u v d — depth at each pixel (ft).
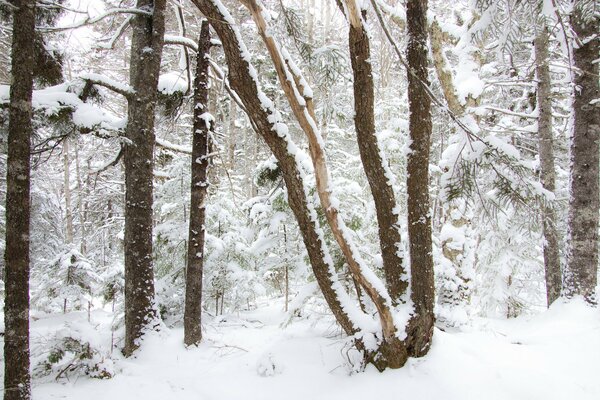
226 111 53.78
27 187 13.19
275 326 24.89
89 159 49.01
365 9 14.39
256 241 30.17
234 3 45.91
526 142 35.17
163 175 30.22
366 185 34.81
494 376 13.07
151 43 22.24
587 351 14.56
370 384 13.76
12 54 13.21
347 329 15.84
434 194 36.35
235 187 38.17
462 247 23.84
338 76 16.83
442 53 23.67
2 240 39.50
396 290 15.02
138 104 21.59
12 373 12.66
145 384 16.29
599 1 11.32
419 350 14.17
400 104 36.06
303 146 37.63
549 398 11.96
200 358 19.53
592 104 19.54
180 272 29.35
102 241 63.82
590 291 19.57
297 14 15.33
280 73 12.78
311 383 15.17
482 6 11.24
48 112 19.17
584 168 19.92
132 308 20.74
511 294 28.07
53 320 33.78
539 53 25.38
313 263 16.05
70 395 14.74
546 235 24.95
